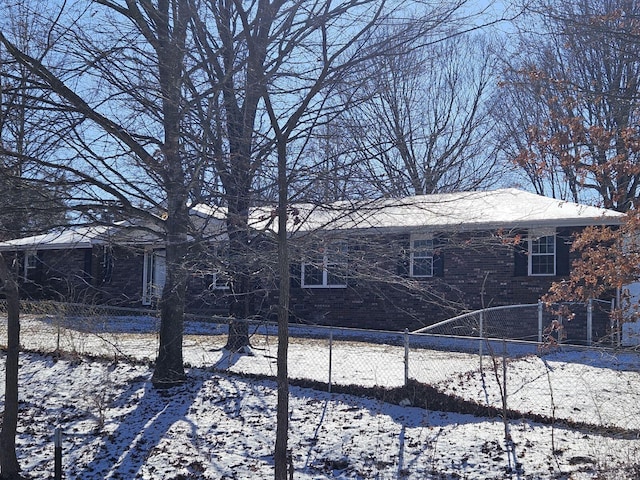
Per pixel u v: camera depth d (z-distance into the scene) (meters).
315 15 8.54
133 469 10.23
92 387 13.63
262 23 8.69
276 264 9.20
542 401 11.61
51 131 10.02
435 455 9.82
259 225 10.25
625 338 13.34
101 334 17.44
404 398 11.84
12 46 9.69
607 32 10.58
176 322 13.48
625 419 10.45
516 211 19.70
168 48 9.59
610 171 8.80
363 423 11.17
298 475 9.54
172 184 9.68
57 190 10.40
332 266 9.15
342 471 9.62
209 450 10.65
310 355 15.62
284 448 7.55
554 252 19.92
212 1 9.16
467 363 14.34
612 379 12.66
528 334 18.70
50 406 12.98
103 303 25.91
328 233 8.84
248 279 9.99
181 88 9.97
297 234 9.25
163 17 9.85
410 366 14.13
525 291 20.19
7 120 10.21
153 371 14.09
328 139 10.05
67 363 15.06
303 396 12.46
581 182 9.03
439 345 16.78
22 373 14.80
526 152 9.39
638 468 8.68
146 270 25.52
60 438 9.41
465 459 9.60
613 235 8.65
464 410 11.34
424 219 12.99
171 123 9.66
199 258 10.09
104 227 11.71
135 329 19.67
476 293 20.64
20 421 12.34
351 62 8.21
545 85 11.27
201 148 10.00
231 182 9.15
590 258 9.06
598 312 18.31
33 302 18.44
